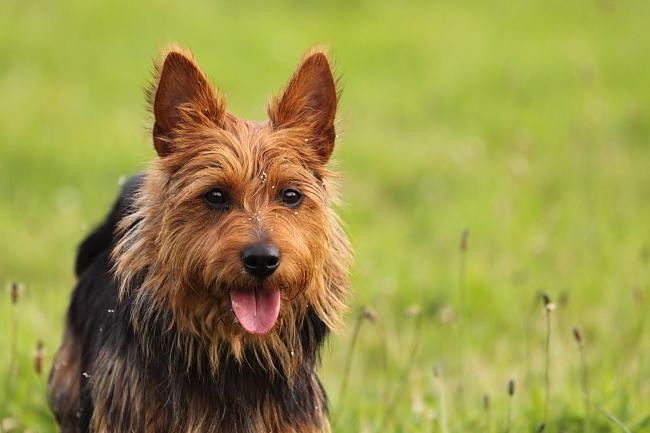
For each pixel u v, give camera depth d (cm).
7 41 2275
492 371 1048
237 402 709
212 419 706
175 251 686
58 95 2023
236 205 690
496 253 1373
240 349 696
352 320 1188
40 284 1281
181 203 686
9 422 892
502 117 2025
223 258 668
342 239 742
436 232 1459
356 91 2170
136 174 853
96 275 818
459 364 1041
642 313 1073
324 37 2484
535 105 2088
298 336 719
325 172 732
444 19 2714
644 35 2558
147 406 700
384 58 2391
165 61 700
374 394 997
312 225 709
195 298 693
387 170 1745
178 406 699
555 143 1884
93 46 2306
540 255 1343
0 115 1877
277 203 699
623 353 1093
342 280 733
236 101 1988
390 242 1396
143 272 710
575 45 2473
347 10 2755
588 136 1900
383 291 1225
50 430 911
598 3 2819
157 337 700
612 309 1184
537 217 1486
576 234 1430
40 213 1528
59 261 1365
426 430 865
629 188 1669
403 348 1141
